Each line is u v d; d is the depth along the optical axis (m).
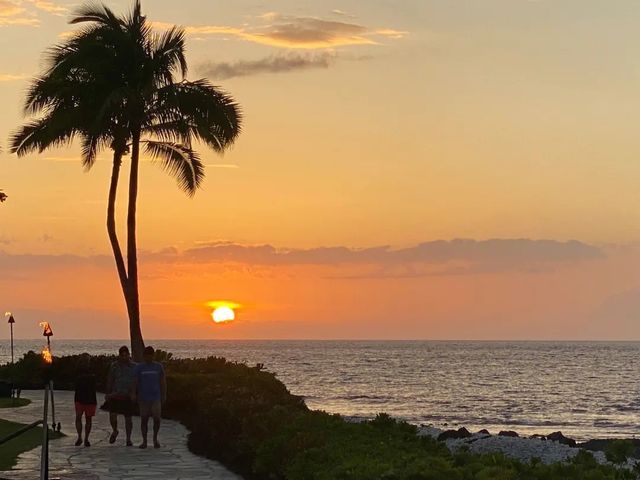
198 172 35.56
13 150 34.38
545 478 12.63
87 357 39.12
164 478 16.67
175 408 27.27
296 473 14.30
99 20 33.34
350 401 72.31
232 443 18.17
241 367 32.22
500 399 77.06
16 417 27.16
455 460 13.97
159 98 33.56
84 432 23.31
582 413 64.62
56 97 32.97
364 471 12.76
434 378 111.88
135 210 34.28
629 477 12.60
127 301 34.25
